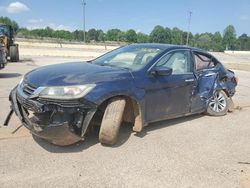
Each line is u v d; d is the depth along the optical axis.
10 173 4.03
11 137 5.18
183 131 5.98
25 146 4.84
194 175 4.23
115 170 4.25
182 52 6.29
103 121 4.86
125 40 93.56
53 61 23.38
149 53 5.86
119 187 3.83
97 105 4.63
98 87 4.67
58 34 90.62
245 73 20.33
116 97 4.96
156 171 4.28
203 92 6.64
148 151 4.92
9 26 22.17
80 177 4.02
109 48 55.16
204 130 6.12
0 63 12.91
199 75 6.50
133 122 5.53
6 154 4.54
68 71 5.00
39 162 4.36
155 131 5.86
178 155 4.84
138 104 5.22
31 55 30.81
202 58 6.81
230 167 4.52
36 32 88.06
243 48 104.00
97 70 5.12
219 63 7.28
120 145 5.08
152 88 5.43
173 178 4.11
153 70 5.48
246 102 9.23
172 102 5.92
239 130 6.27
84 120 4.60
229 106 7.45
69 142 4.65
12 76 12.73
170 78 5.78
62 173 4.09
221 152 5.07
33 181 3.87
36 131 4.55
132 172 4.22
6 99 7.96
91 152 4.75
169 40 91.06
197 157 4.81
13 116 6.32
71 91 4.48
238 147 5.33
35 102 4.48
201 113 7.29
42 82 4.63
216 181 4.09
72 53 36.00
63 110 4.45
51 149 4.78
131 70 5.34
